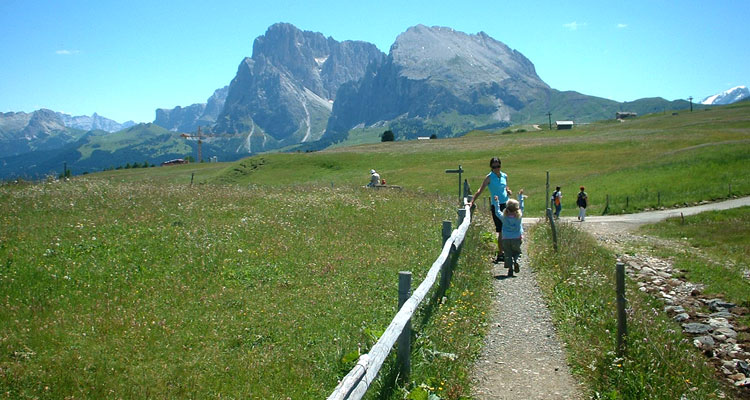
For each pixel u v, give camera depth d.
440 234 17.86
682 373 7.83
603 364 8.05
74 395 7.16
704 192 48.66
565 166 78.12
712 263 20.33
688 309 13.91
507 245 13.45
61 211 18.70
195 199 22.44
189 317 10.05
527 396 7.47
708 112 198.00
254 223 18.23
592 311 10.30
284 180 87.00
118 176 106.69
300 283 12.41
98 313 9.95
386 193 27.97
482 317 10.25
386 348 6.47
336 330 9.49
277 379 7.86
